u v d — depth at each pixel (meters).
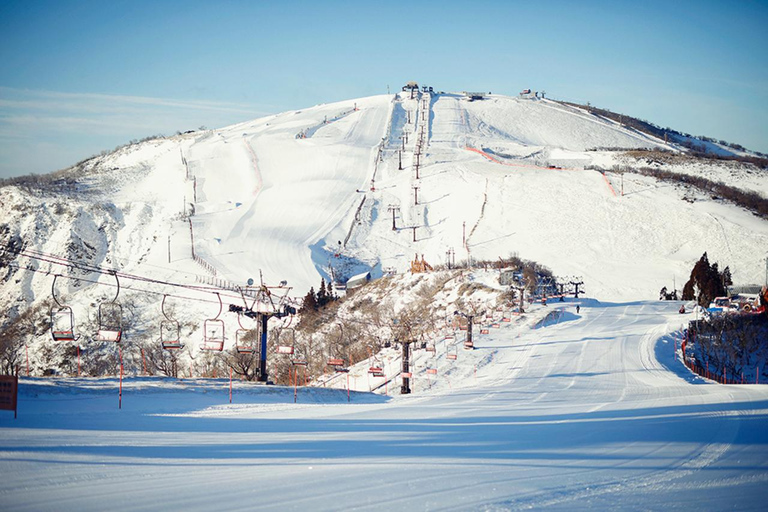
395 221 154.75
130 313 96.25
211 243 135.00
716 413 27.17
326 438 20.47
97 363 76.81
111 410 27.14
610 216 135.50
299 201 165.50
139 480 13.30
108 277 133.25
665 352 58.66
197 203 174.25
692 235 124.25
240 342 75.50
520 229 133.62
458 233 139.38
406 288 95.12
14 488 12.42
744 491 13.14
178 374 71.06
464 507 11.56
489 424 25.39
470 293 86.25
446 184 172.88
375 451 17.72
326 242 139.25
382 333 74.19
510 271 87.31
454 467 15.30
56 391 30.38
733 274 108.31
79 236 153.50
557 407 33.25
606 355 56.62
